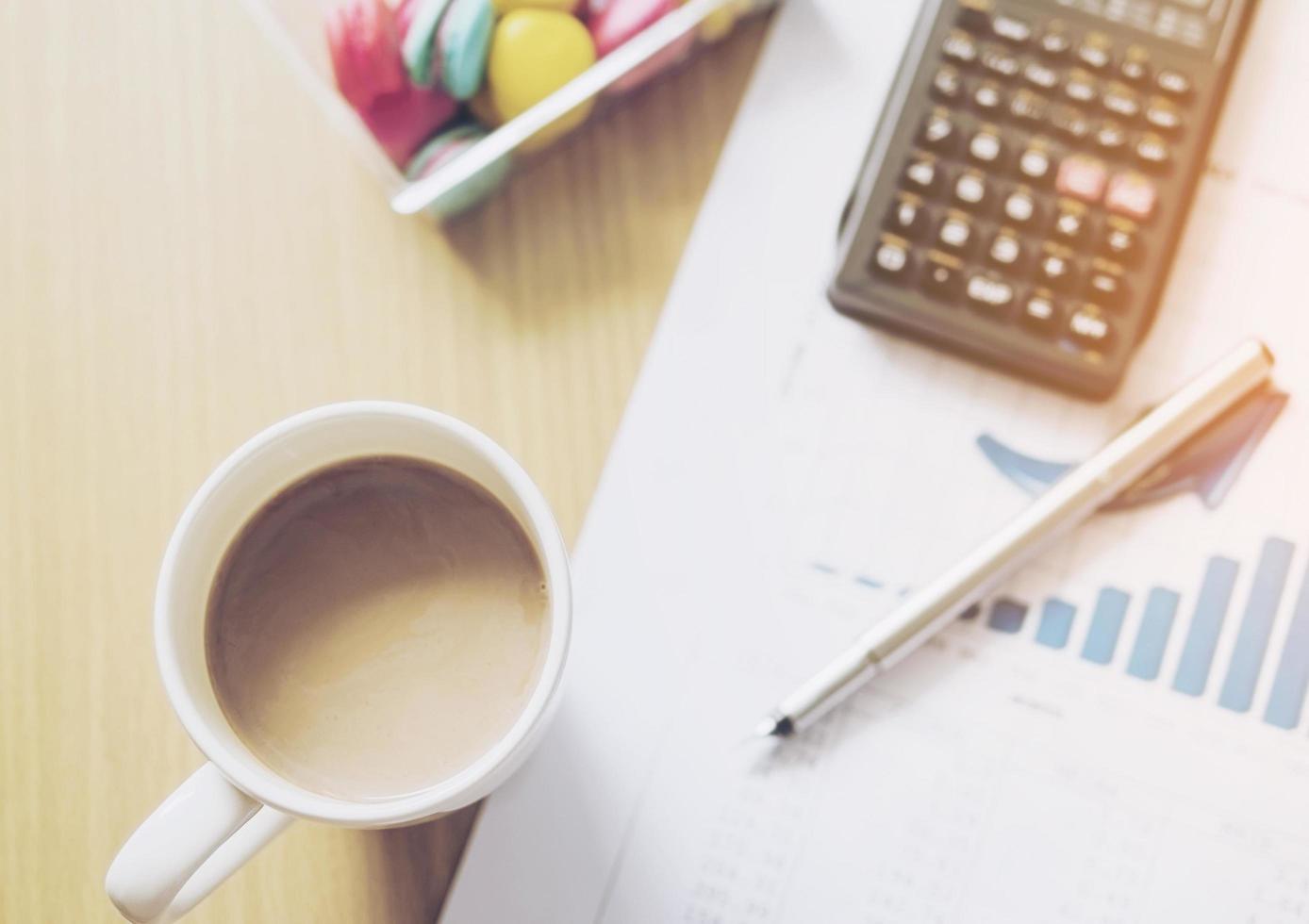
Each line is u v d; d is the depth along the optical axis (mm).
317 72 325
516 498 273
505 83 331
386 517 296
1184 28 351
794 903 325
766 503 346
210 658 283
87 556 345
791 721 323
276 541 294
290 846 328
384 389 353
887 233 344
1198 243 357
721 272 358
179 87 368
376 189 362
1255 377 339
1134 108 345
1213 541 344
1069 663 338
